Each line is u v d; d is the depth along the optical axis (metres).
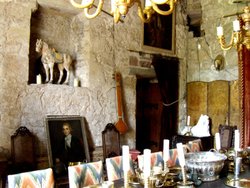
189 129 5.94
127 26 5.49
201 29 6.38
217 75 6.05
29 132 4.21
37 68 4.79
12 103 4.20
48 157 4.21
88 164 2.61
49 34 5.00
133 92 5.54
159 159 3.30
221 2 6.06
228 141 5.45
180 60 6.39
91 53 5.00
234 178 2.66
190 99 6.33
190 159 2.79
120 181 2.59
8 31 4.19
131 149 5.36
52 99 4.55
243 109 5.46
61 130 4.46
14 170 4.00
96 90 5.04
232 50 5.84
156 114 6.22
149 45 5.84
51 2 4.61
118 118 5.21
